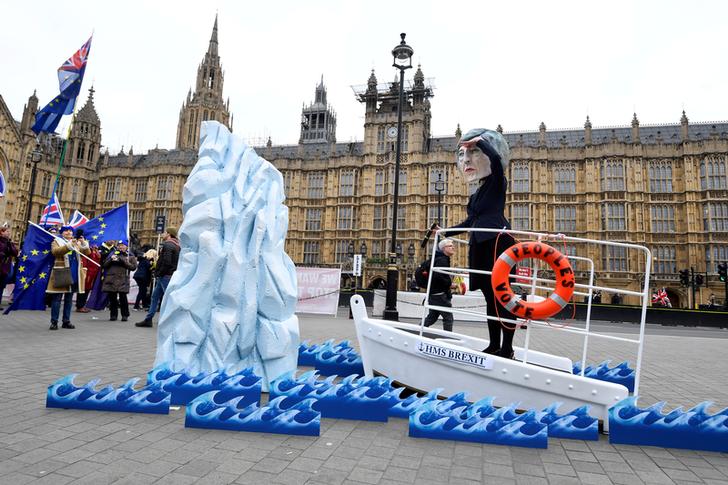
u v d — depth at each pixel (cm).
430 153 4862
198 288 533
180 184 5841
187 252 560
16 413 434
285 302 569
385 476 320
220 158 601
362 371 680
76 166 6191
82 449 349
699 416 411
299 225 5269
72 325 1073
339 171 5222
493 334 558
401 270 4578
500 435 403
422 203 4816
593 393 446
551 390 455
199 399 416
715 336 1853
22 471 304
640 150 4450
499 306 546
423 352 504
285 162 5359
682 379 776
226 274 539
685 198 4303
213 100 8112
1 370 607
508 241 545
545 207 4575
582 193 4550
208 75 8219
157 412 453
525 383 461
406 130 4975
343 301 3022
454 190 4753
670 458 381
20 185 5069
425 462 351
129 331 1064
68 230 1061
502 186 566
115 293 1291
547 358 617
